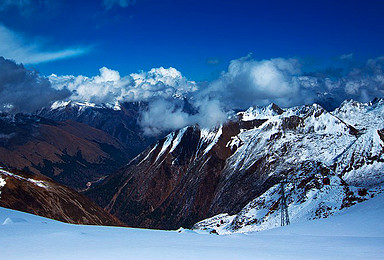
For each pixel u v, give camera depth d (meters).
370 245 46.81
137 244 46.03
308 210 137.38
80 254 37.06
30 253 37.31
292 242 51.31
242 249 42.69
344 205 131.00
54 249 39.91
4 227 56.53
